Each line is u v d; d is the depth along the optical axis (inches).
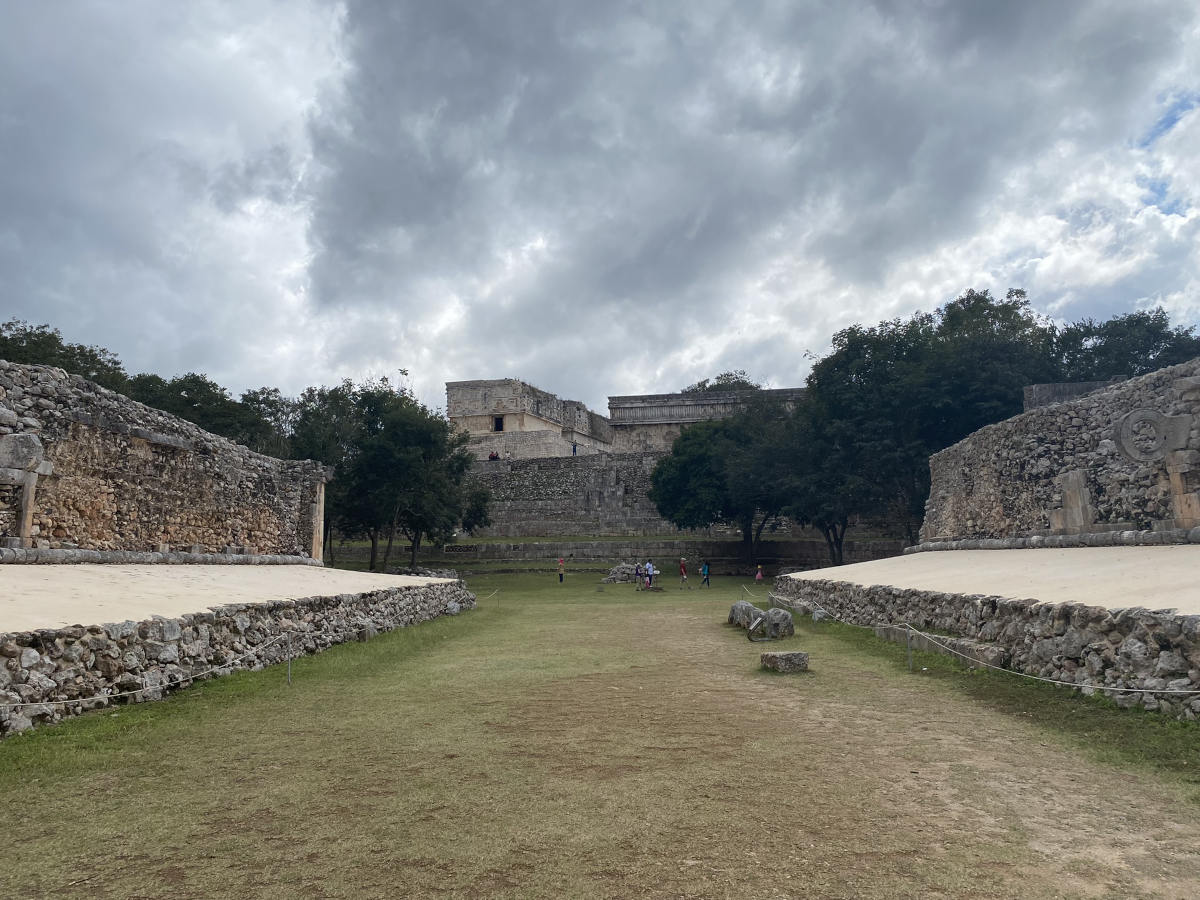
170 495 662.5
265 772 211.9
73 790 195.5
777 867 148.9
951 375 1357.0
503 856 155.1
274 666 388.8
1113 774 202.2
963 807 181.0
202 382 1614.2
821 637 524.7
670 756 225.9
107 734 243.1
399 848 159.5
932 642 406.0
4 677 235.9
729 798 188.5
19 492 480.4
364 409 1654.8
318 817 177.3
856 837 163.6
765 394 2539.4
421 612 707.4
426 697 317.1
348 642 498.6
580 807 182.7
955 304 1558.8
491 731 257.8
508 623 682.2
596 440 3218.5
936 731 253.1
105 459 571.5
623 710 290.7
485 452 2770.7
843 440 1501.0
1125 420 609.6
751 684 344.8
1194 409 551.2
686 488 1894.7
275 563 840.9
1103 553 531.2
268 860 153.6
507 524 2288.4
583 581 1507.1
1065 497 665.6
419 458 1488.7
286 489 908.0
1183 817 172.1
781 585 928.3
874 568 779.4
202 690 317.7
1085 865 148.8
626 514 2295.8
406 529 1704.0
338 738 248.8
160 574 508.7
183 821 174.9
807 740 243.8
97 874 147.2
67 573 438.6
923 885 140.8
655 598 1046.4
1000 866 148.6
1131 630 261.0
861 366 1477.6
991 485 824.9
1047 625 307.7
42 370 514.0
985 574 514.0
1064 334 1462.8
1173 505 556.4
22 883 143.1
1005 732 248.8
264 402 1659.7
